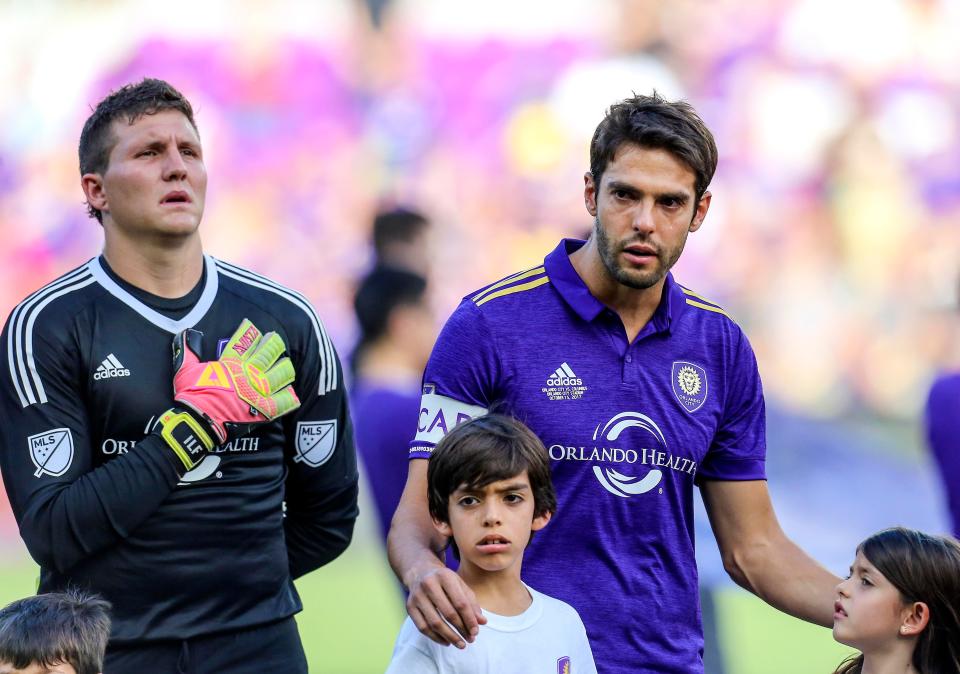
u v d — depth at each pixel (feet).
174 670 35.12
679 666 35.47
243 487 35.99
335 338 156.35
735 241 160.56
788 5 164.96
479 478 32.60
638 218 33.88
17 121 157.07
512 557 32.99
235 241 159.12
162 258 35.96
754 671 86.63
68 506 34.04
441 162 163.02
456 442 33.04
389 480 53.11
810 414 155.22
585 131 164.25
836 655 90.94
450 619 30.66
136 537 34.86
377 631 99.81
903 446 151.94
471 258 161.17
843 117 163.63
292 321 37.63
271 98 161.79
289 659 37.17
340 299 158.10
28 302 35.68
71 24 160.76
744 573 38.04
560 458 35.17
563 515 35.09
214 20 162.40
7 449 35.24
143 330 35.70
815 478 149.79
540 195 162.61
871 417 155.63
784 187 162.09
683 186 34.17
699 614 36.78
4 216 154.40
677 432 35.91
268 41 162.40
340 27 163.53
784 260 160.45
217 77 161.68
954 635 35.09
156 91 36.29
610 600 34.91
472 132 163.73
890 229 161.17
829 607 36.81
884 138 163.43
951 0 164.25
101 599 33.83
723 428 37.68
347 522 40.16
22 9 160.25
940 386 60.03
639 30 165.68
